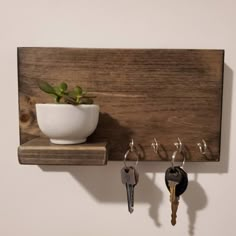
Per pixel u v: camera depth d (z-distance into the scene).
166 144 0.50
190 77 0.49
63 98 0.42
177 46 0.51
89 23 0.50
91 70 0.49
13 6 0.50
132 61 0.49
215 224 0.54
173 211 0.48
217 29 0.51
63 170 0.53
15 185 0.53
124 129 0.49
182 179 0.48
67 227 0.54
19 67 0.49
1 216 0.53
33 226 0.54
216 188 0.53
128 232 0.54
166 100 0.49
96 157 0.40
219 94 0.49
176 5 0.50
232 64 0.51
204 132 0.50
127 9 0.50
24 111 0.49
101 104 0.49
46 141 0.45
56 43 0.51
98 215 0.54
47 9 0.50
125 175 0.49
